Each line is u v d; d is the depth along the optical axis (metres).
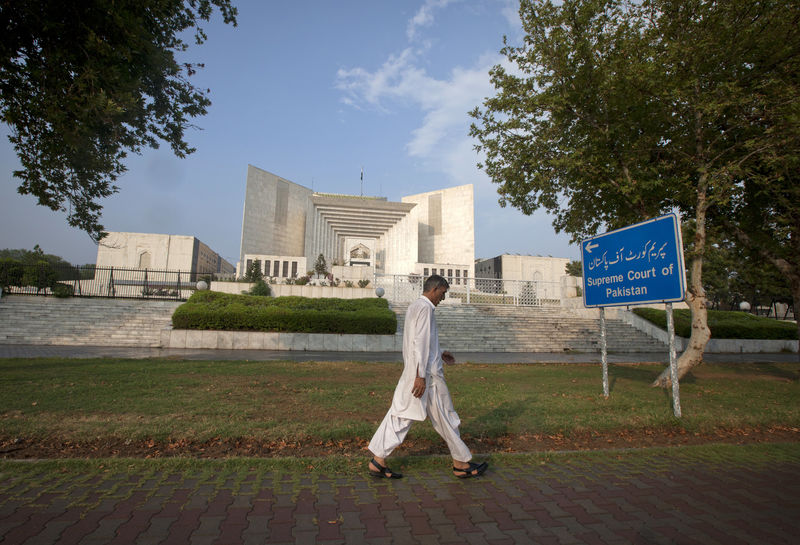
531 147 9.46
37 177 7.71
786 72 7.90
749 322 19.86
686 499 3.19
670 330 5.79
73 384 6.67
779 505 3.11
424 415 3.31
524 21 9.11
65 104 6.15
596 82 8.51
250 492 3.08
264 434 4.36
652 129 9.22
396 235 50.59
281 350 15.05
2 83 6.29
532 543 2.48
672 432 5.23
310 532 2.54
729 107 8.03
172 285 26.09
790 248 9.71
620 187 8.23
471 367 10.98
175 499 2.92
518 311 21.94
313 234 48.31
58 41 6.29
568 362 13.09
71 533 2.42
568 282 23.88
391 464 3.72
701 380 9.37
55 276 21.02
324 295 21.83
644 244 6.41
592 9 8.27
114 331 16.05
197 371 8.55
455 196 56.03
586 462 3.96
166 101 8.55
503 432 4.82
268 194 49.91
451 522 2.72
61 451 3.89
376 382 7.91
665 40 8.44
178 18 8.49
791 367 12.66
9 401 5.41
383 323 15.98
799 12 7.32
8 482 3.11
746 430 5.39
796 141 7.32
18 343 14.84
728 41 7.83
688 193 8.59
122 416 4.84
